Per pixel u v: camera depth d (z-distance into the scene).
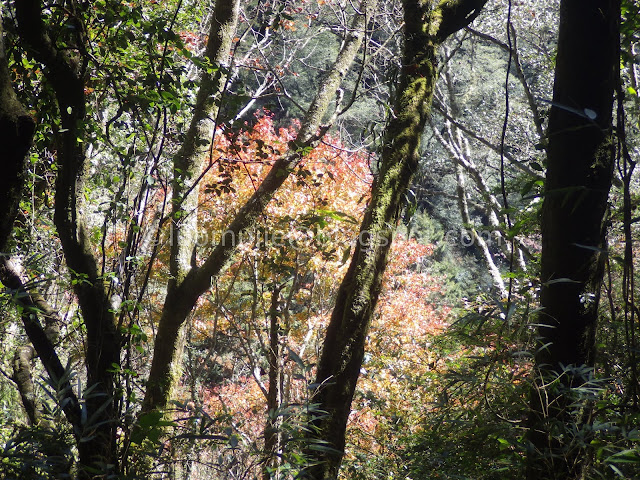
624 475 1.96
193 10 7.24
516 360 2.43
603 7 2.18
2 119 2.00
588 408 2.29
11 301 2.75
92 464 2.53
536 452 2.07
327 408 3.54
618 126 2.00
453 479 2.53
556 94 2.30
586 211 2.27
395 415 5.20
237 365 13.12
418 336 9.38
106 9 3.46
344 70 6.80
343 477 4.15
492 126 15.01
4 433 4.67
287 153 5.86
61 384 2.21
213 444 2.29
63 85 3.14
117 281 3.25
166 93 3.30
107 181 3.52
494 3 13.06
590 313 2.32
